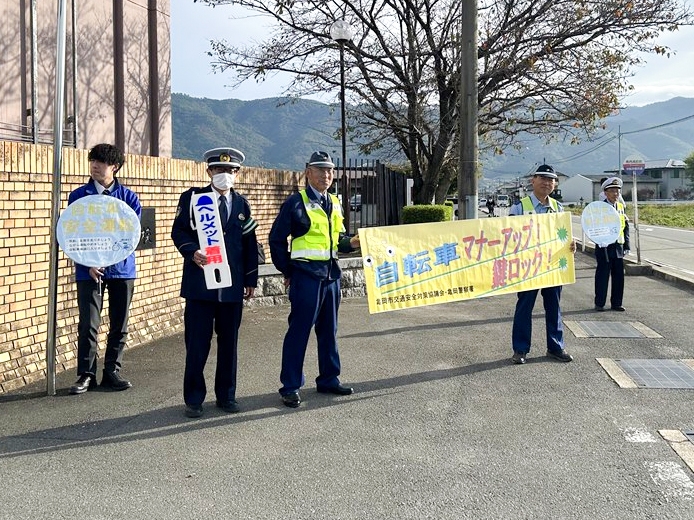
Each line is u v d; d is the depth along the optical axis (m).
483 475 4.05
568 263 6.86
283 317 9.31
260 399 5.64
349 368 6.59
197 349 5.18
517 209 6.90
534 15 15.91
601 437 4.65
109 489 3.88
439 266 6.49
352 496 3.78
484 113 17.56
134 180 7.56
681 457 4.29
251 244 5.44
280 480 4.00
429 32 16.97
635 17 15.46
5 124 8.47
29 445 4.56
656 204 76.94
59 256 6.36
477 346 7.48
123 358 6.98
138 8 11.10
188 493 3.82
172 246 8.36
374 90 17.42
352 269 11.31
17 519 3.51
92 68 10.05
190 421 5.07
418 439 4.65
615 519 3.49
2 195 5.66
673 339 7.70
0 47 8.41
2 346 5.73
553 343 6.80
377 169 15.23
